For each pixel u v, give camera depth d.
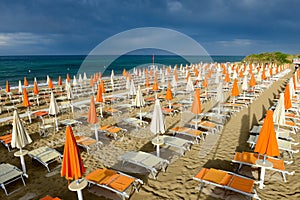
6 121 9.90
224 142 7.12
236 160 5.29
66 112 11.52
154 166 5.70
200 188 4.72
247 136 7.56
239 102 12.17
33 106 13.02
